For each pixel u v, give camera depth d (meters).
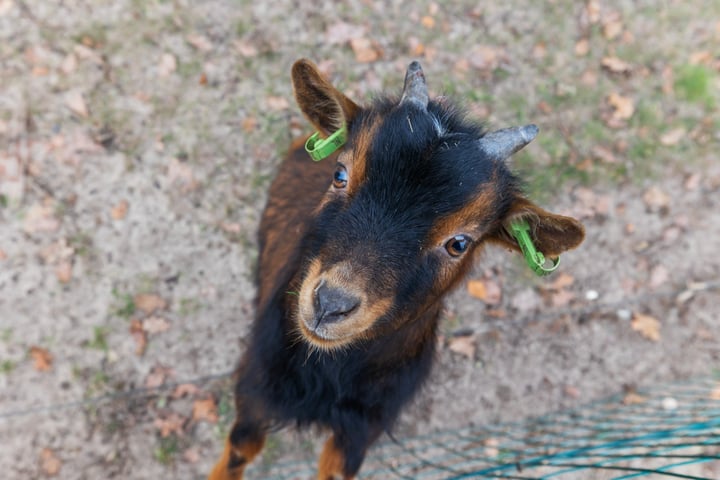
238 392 0.94
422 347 0.89
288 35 1.34
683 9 1.54
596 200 1.34
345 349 0.82
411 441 1.16
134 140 1.21
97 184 1.19
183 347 1.15
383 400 0.89
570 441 1.16
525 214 0.77
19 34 1.22
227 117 1.26
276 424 0.95
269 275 0.94
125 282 1.16
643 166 1.39
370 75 1.35
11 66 1.21
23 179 1.16
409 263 0.74
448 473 1.14
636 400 1.22
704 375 1.27
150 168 1.21
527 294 1.25
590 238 1.32
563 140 1.38
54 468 1.08
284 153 1.27
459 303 1.22
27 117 1.19
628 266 1.31
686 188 1.39
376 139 0.74
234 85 1.28
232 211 1.22
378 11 1.39
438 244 0.76
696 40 1.53
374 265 0.72
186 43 1.29
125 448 1.10
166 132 1.23
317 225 0.78
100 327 1.14
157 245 1.18
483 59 1.41
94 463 1.09
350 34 1.36
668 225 1.36
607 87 1.44
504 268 1.26
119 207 1.18
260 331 0.88
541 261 0.79
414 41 1.39
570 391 1.22
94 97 1.22
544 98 1.41
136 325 1.15
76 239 1.16
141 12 1.29
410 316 0.79
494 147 0.76
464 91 1.37
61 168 1.18
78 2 1.26
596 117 1.41
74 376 1.12
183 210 1.20
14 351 1.11
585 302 1.28
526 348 1.23
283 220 0.98
